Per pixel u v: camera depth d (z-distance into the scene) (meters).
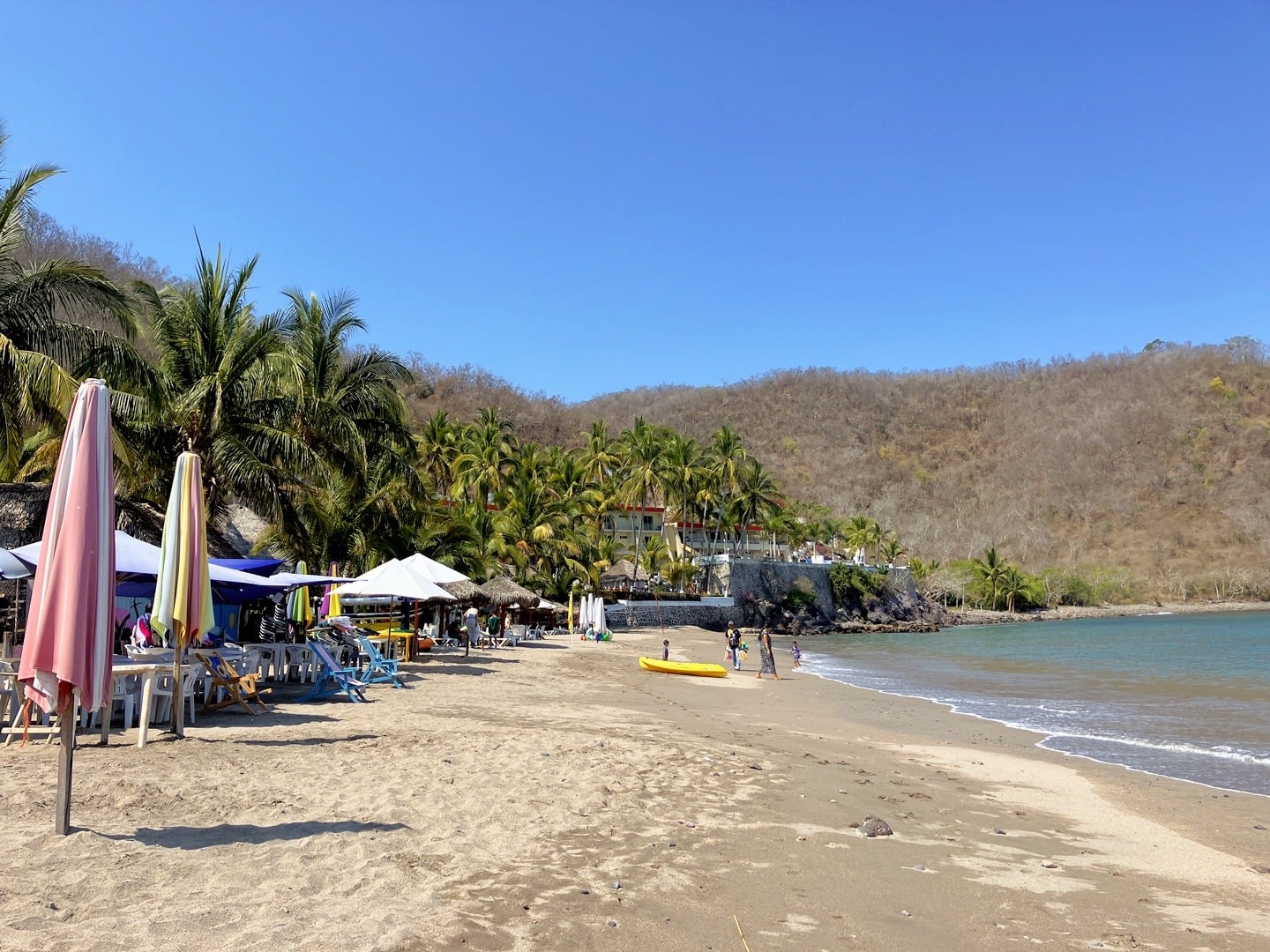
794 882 6.61
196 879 5.40
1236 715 21.20
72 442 6.03
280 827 6.64
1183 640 62.59
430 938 4.88
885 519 170.62
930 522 168.00
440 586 24.19
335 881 5.61
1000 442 198.75
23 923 4.47
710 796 9.30
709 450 77.69
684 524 78.38
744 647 35.94
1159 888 7.36
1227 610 134.38
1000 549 159.38
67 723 6.00
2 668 9.45
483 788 8.48
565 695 19.56
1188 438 177.75
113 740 9.67
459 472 60.47
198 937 4.56
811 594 81.75
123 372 21.11
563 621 54.22
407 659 24.16
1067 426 191.25
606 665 31.16
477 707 15.52
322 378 28.34
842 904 6.25
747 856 7.18
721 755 11.97
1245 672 35.09
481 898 5.60
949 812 9.75
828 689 26.39
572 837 7.22
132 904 4.90
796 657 36.72
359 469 27.53
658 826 7.84
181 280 24.73
